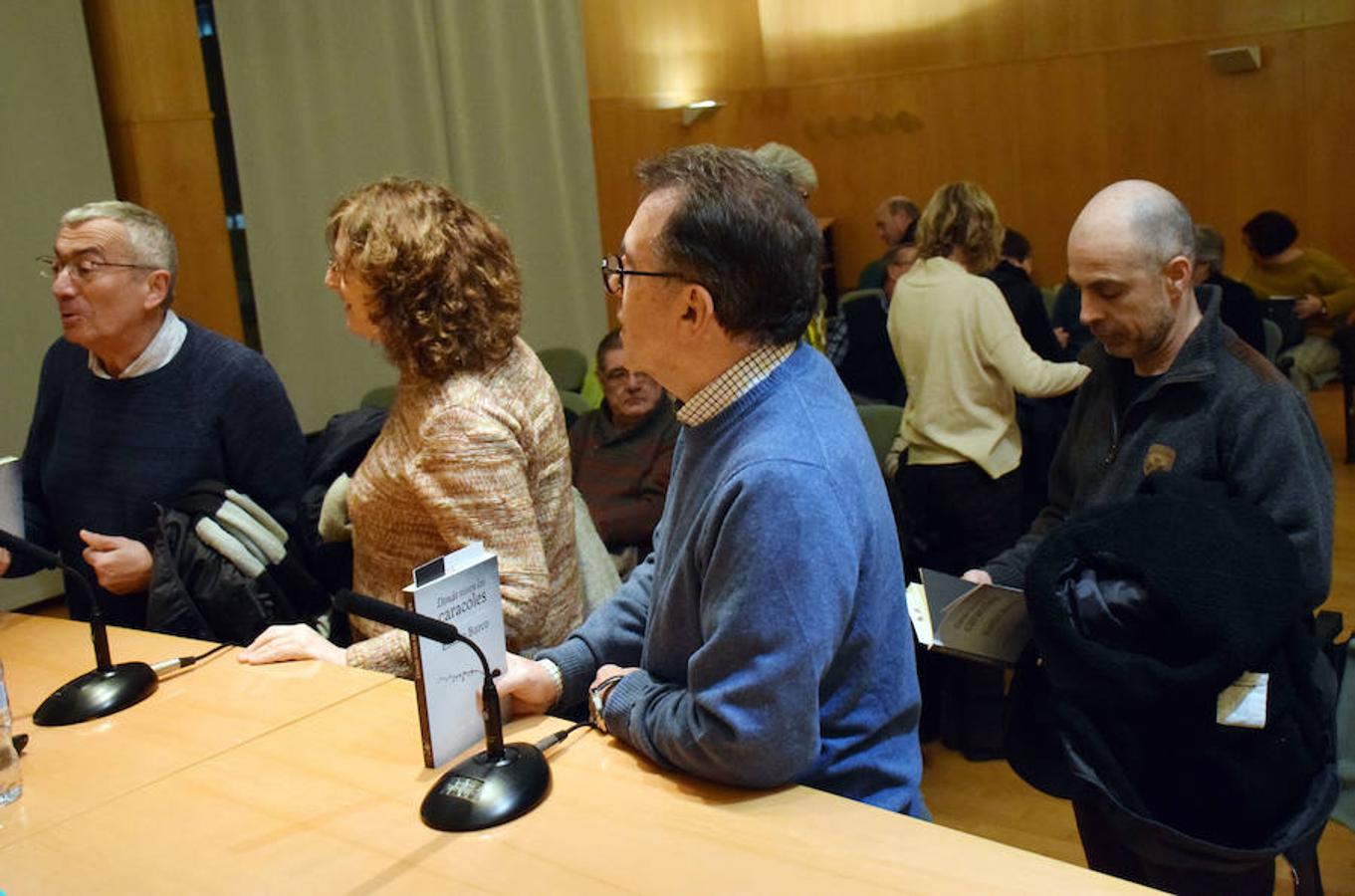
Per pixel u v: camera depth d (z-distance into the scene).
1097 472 1.90
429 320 1.67
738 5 8.37
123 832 1.26
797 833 1.17
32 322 4.27
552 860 1.15
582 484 2.85
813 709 1.18
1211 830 1.48
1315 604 1.63
